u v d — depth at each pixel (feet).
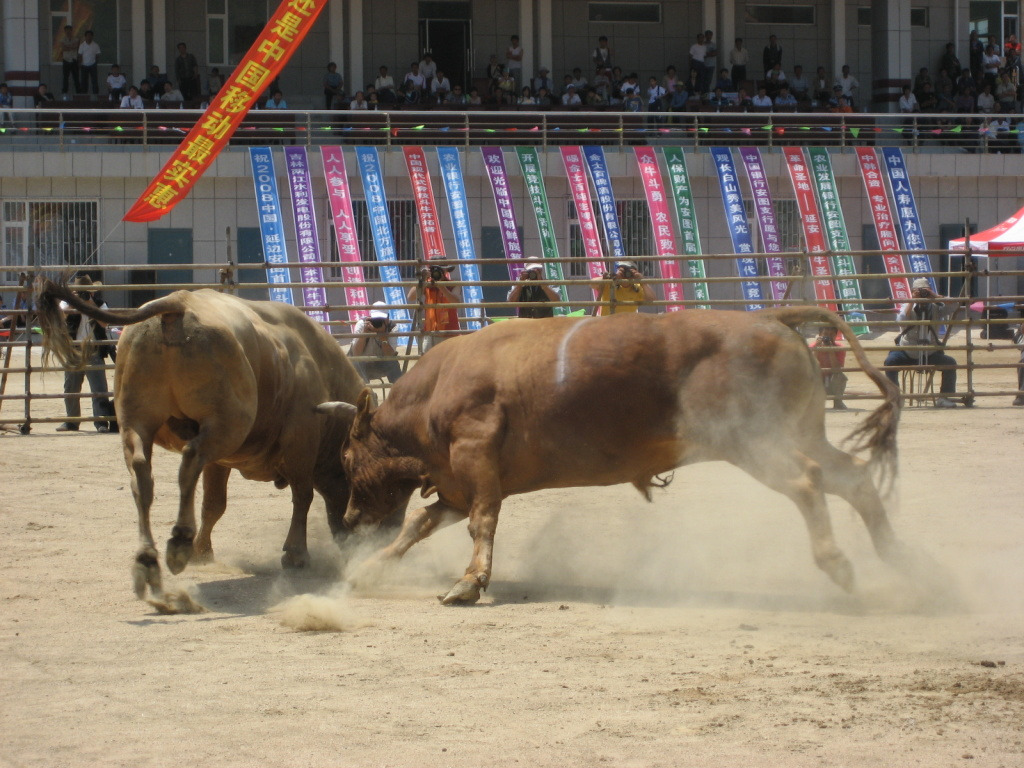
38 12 113.60
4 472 44.65
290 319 30.76
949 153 115.14
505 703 18.62
